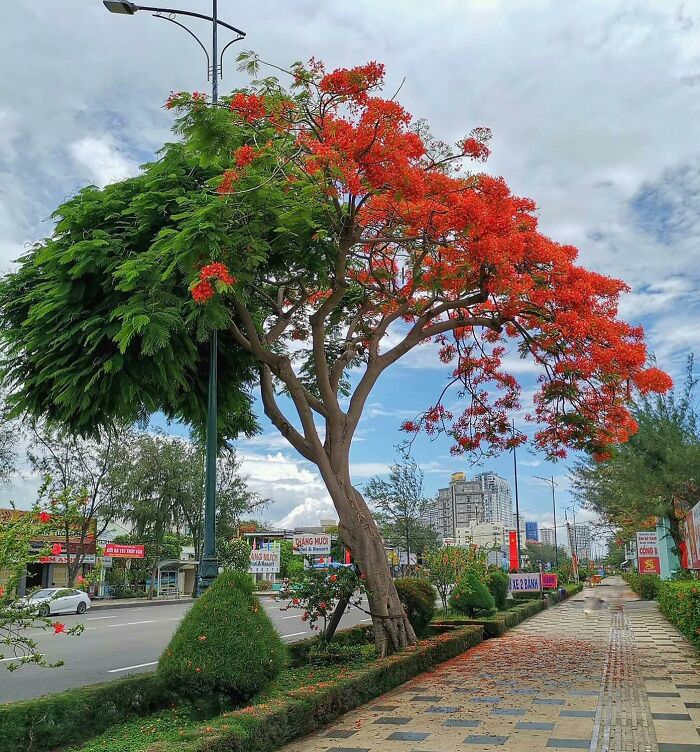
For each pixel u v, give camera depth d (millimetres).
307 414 11367
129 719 7371
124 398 9391
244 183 9070
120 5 9961
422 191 9523
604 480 30422
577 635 17250
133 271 8555
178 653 6957
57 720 6582
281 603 31828
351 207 9648
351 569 11461
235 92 10039
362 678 8523
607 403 12211
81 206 10078
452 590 19875
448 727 7207
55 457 29953
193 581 51125
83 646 15594
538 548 89812
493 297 11750
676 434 22625
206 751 5367
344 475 11562
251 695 7055
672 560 34219
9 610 5707
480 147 10367
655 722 7266
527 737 6723
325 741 6750
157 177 10352
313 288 12242
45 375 9633
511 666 11570
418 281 11125
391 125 9219
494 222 10367
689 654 13055
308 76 9359
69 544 32844
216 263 8227
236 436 13641
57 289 9578
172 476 39438
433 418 14422
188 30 10492
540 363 12625
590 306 11297
